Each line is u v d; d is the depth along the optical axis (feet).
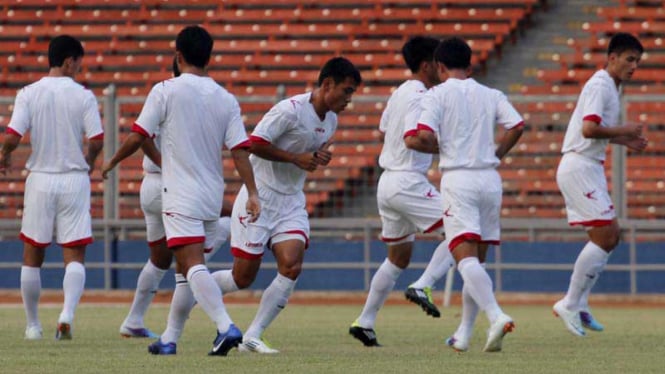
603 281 197.67
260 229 95.50
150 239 114.42
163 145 90.12
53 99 113.60
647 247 196.65
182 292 92.84
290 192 96.48
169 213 89.45
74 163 114.52
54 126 113.70
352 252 203.51
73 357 92.79
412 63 108.58
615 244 119.24
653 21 252.42
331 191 213.25
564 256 198.29
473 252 96.12
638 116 202.39
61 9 269.44
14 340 112.78
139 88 254.47
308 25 258.37
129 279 208.23
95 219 208.23
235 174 212.84
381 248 203.21
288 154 93.40
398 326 136.98
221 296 90.12
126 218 208.44
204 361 88.17
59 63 115.14
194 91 89.51
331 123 97.25
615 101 116.88
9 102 211.00
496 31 254.06
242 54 255.50
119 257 208.03
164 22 265.54
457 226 95.86
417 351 100.89
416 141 99.35
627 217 199.41
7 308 168.96
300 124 94.73
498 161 97.50
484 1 259.19
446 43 99.30
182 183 89.25
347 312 165.27
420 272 200.44
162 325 137.18
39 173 113.91
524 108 210.18
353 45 254.06
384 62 249.34
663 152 203.21
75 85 114.83
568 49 251.80
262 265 204.13
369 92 244.42
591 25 253.65
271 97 202.59
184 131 89.20
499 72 250.57
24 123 112.68
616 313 165.89
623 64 116.16
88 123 114.42
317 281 204.54
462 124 96.94
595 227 118.42
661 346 107.76
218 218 91.86
